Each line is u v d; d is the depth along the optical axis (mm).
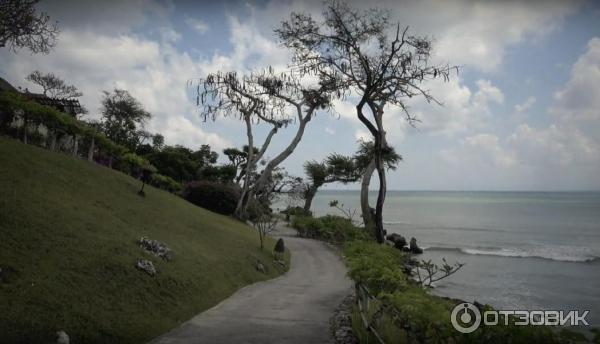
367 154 48438
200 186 37688
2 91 25188
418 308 5906
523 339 4535
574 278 26203
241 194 39406
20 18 24672
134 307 9859
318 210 102500
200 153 72125
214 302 12648
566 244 44625
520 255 36375
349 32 22266
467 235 53562
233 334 9172
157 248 13789
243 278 16703
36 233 11141
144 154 62875
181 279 12617
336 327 9797
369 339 8102
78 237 12039
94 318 8531
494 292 21984
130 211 18672
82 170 22094
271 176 46469
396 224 70875
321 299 13562
